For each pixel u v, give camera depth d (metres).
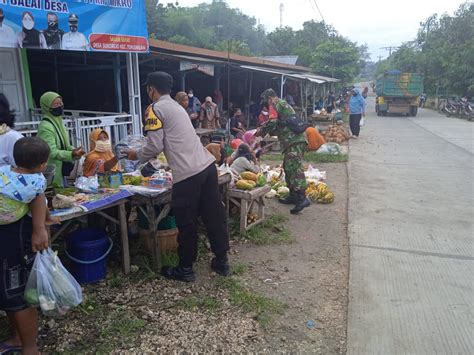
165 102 3.82
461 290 4.05
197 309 3.61
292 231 5.55
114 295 3.80
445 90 32.47
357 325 3.46
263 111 12.81
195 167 3.81
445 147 12.95
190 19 39.12
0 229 2.62
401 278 4.28
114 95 11.59
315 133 7.96
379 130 17.89
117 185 4.22
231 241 5.11
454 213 6.38
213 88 16.05
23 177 2.60
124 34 6.18
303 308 3.71
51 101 4.09
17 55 6.47
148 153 3.80
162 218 4.25
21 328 2.78
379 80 27.98
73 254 3.90
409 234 5.50
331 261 4.69
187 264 4.04
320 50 33.62
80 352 3.03
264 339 3.25
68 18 5.33
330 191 7.22
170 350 3.08
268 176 7.24
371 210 6.50
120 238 4.09
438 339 3.29
